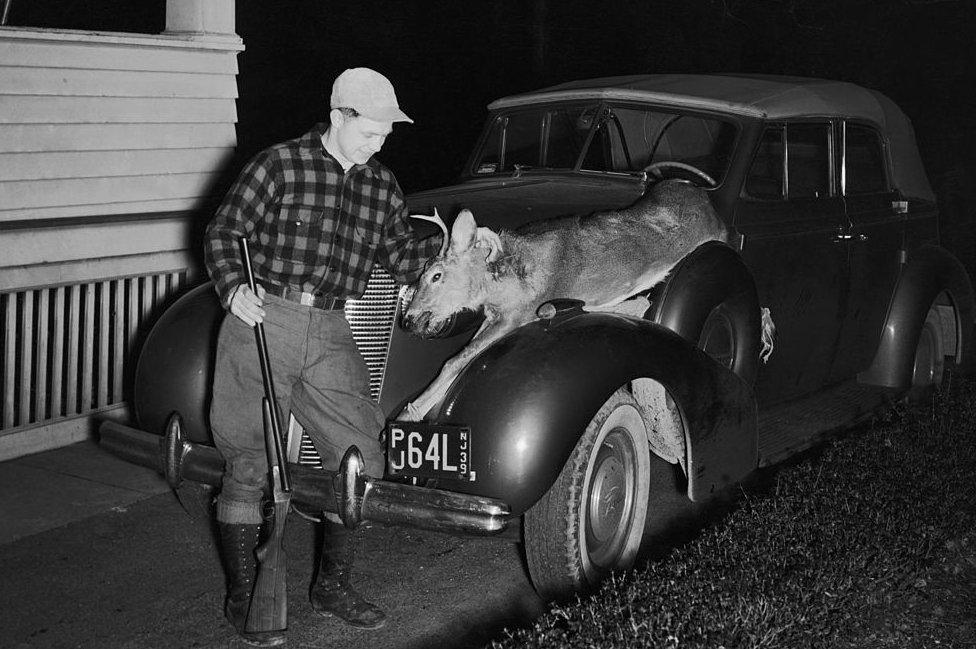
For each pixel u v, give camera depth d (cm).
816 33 1619
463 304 406
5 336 575
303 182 354
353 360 372
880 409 644
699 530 505
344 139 355
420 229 436
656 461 612
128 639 386
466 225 406
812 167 596
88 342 609
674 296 468
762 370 557
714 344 495
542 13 1627
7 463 569
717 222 499
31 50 600
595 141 562
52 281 583
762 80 611
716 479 448
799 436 603
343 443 370
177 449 400
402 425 379
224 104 718
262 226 357
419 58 1672
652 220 469
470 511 358
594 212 462
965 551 480
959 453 557
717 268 480
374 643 387
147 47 660
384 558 466
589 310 447
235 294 343
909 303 673
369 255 371
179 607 412
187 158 698
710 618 344
